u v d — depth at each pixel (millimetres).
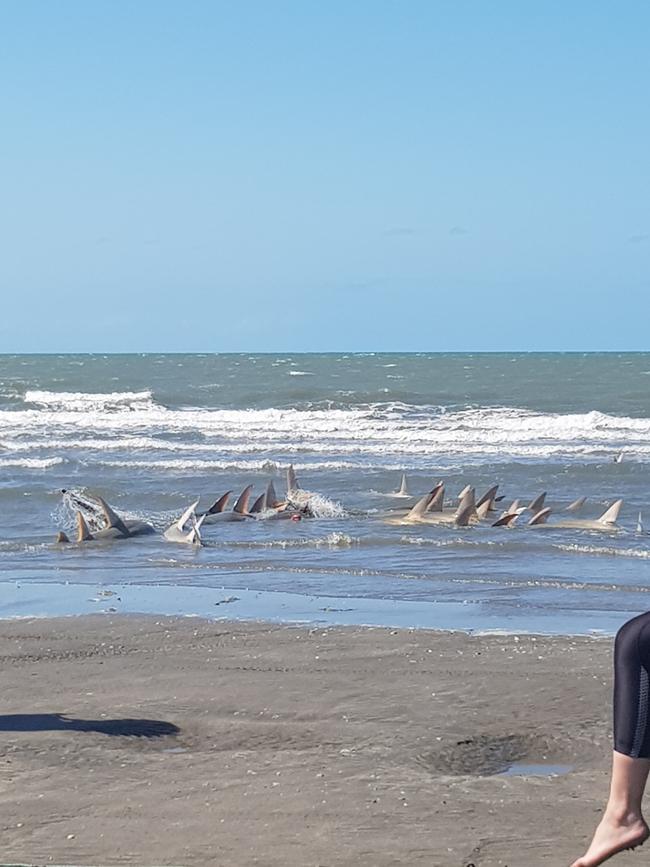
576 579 15805
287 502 23578
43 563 17984
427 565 17219
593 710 8844
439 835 6188
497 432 40312
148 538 20516
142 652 11242
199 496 25609
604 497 25047
